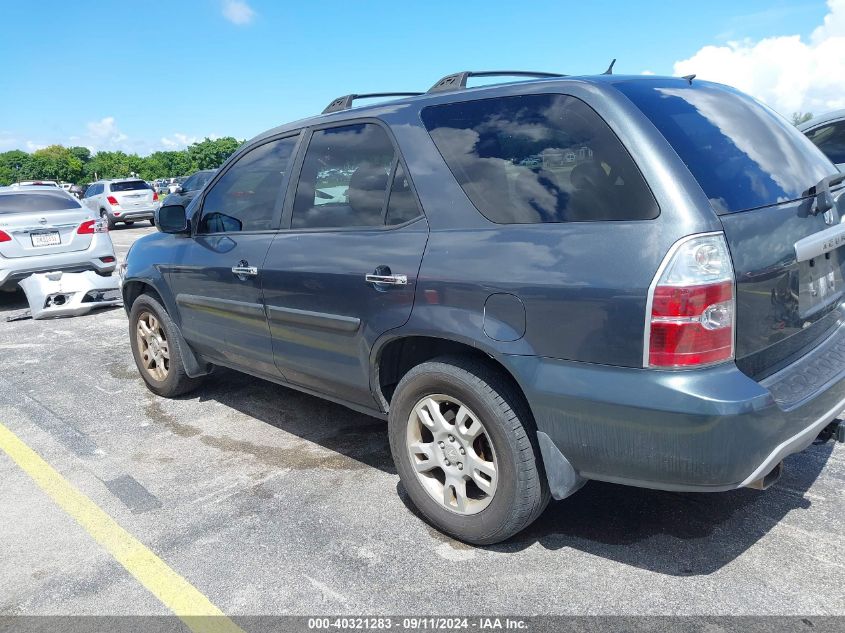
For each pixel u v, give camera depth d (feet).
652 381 7.22
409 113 10.05
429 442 9.75
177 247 14.53
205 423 14.64
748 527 9.50
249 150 13.16
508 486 8.59
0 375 19.04
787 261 8.01
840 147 22.50
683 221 7.22
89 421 15.07
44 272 28.48
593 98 8.23
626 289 7.30
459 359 8.99
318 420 14.55
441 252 8.96
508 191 8.64
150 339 16.33
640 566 8.72
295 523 10.26
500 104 9.11
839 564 8.57
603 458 7.84
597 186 7.89
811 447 11.91
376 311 9.74
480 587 8.46
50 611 8.46
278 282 11.44
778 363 8.21
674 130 7.98
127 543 9.93
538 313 7.95
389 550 9.39
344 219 10.67
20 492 11.75
